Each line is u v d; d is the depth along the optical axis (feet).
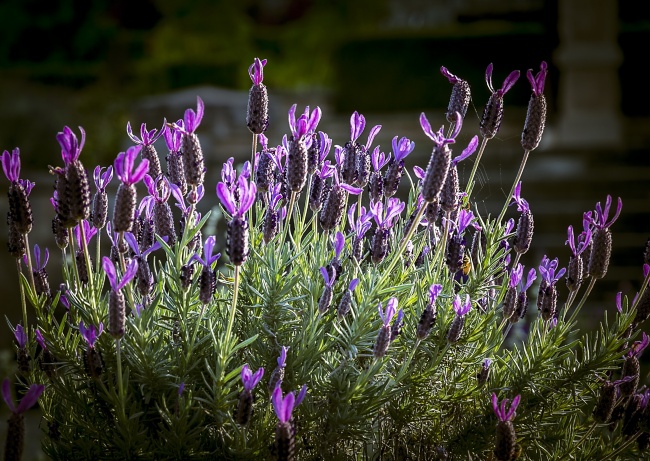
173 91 26.84
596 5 19.29
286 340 4.03
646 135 19.94
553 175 16.30
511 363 4.16
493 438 4.08
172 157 4.11
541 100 4.11
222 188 3.76
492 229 4.23
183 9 28.71
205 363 3.97
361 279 4.07
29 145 18.76
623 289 11.60
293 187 4.00
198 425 3.90
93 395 4.01
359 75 23.81
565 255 13.64
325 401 3.98
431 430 4.15
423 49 23.63
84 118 19.53
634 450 4.22
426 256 4.20
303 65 30.78
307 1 33.27
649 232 14.39
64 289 4.14
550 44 23.17
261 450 3.92
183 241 3.98
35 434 6.68
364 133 20.59
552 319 4.29
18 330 4.04
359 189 4.02
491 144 18.45
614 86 19.52
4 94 19.84
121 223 3.77
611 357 4.08
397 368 4.10
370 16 31.27
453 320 4.00
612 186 16.03
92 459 4.00
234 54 28.73
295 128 3.98
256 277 4.09
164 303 4.07
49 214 12.66
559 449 4.17
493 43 23.30
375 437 4.14
